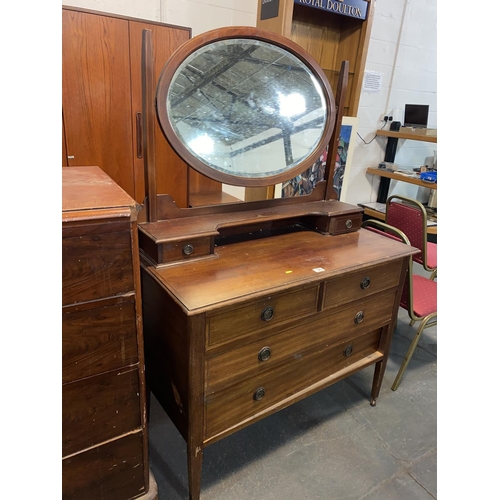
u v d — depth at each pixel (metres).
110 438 0.96
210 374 1.03
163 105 1.09
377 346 1.55
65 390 0.85
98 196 0.86
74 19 1.38
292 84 1.29
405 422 1.56
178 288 0.99
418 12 2.78
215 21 1.98
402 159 3.26
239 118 1.23
